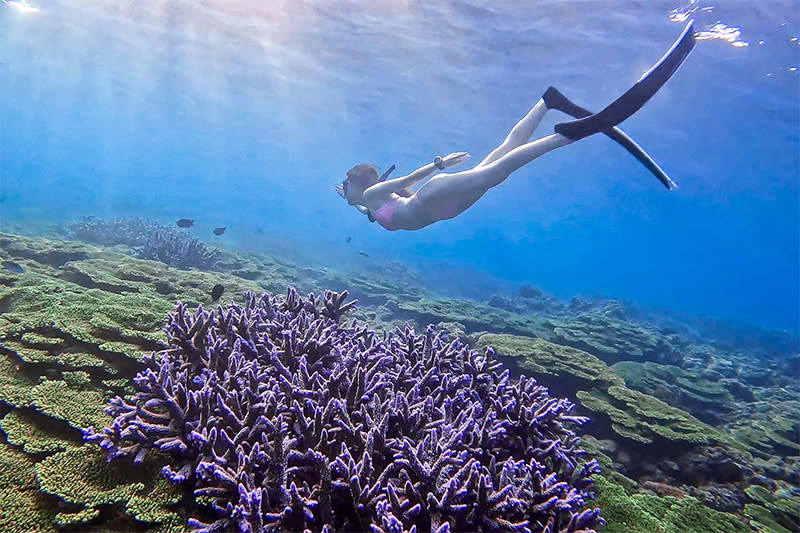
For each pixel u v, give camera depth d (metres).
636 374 9.80
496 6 17.64
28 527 2.64
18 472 2.99
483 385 4.54
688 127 27.75
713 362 14.49
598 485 4.42
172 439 2.96
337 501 2.86
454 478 2.73
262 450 3.01
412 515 2.68
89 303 5.02
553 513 3.15
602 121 4.07
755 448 7.89
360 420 3.36
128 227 17.55
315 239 45.59
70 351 4.13
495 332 11.15
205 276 8.80
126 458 3.05
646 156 4.34
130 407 3.15
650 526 4.08
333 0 19.03
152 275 8.11
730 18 15.12
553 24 18.34
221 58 29.25
